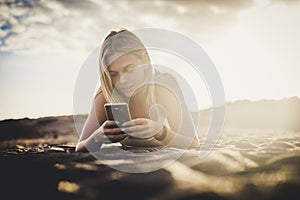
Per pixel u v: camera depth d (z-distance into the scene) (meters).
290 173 1.41
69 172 1.61
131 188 1.27
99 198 1.20
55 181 1.48
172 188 1.24
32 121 7.61
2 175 1.68
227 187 1.24
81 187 1.34
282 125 6.14
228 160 1.70
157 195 1.18
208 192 1.18
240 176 1.39
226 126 6.33
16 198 1.32
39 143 5.11
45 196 1.29
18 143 5.26
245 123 6.47
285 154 1.83
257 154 1.87
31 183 1.49
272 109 7.41
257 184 1.27
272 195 1.15
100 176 1.49
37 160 1.99
